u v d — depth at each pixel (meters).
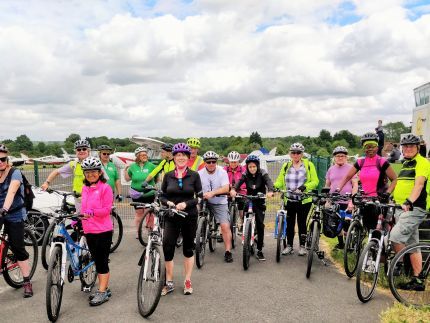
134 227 9.70
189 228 4.98
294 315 4.46
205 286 5.40
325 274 5.93
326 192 6.00
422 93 25.86
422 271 4.99
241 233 8.30
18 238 5.02
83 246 4.98
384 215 5.23
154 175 7.22
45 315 4.51
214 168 6.46
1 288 5.38
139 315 4.48
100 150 7.33
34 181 12.55
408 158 5.17
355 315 4.46
